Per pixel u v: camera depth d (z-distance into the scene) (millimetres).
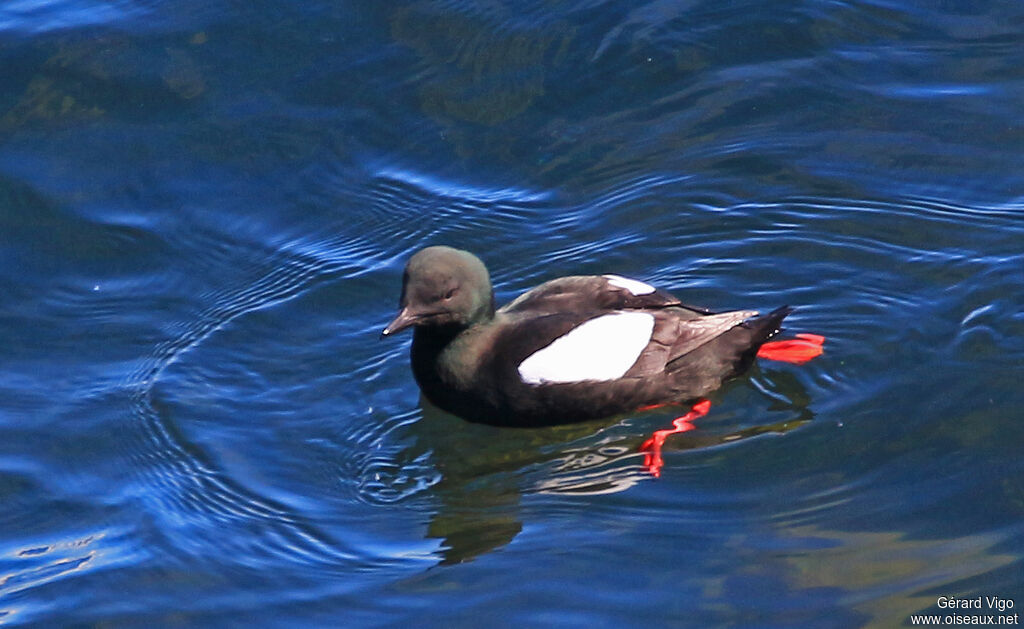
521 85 17016
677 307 12898
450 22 17734
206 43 17484
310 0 18047
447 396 12695
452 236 15086
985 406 12195
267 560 11328
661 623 10297
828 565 10695
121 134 16438
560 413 12586
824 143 15953
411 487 12164
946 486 11391
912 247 14312
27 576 11266
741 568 10781
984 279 13695
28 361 13781
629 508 11602
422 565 11172
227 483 12188
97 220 15477
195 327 14117
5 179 15859
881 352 13008
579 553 11117
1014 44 17156
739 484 11742
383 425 12836
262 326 14062
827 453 11938
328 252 15000
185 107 16734
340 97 16859
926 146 15773
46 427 12961
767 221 14914
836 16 17703
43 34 17578
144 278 14805
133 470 12438
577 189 15672
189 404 13086
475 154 16188
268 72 17156
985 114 16156
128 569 11305
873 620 10094
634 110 16656
